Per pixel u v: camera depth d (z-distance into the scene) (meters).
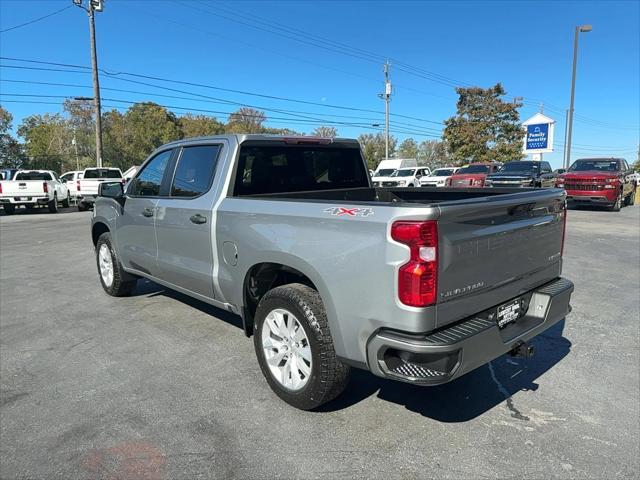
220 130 77.75
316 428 3.19
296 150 4.67
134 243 5.42
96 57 28.73
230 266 3.90
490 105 39.44
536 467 2.77
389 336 2.72
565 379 3.89
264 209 3.53
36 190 20.69
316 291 3.30
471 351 2.73
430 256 2.60
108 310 5.79
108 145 65.38
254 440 3.05
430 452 2.92
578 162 18.70
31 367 4.19
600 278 7.19
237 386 3.79
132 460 2.86
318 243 3.06
